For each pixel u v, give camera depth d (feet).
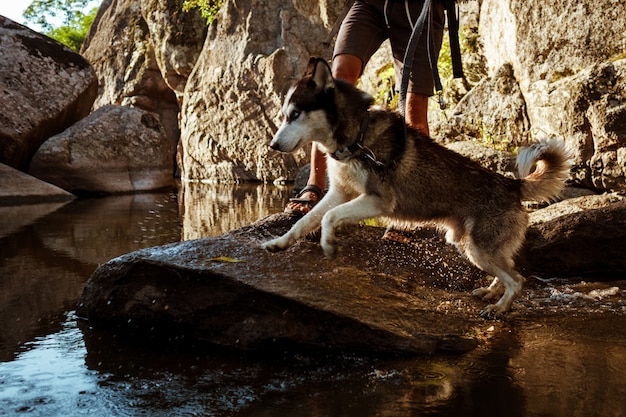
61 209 24.21
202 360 8.96
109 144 32.35
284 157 36.11
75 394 7.59
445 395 7.38
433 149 11.59
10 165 29.63
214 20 41.37
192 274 9.94
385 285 11.04
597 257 13.79
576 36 20.31
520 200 11.81
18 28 32.65
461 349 9.08
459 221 11.72
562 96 19.44
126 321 10.23
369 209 10.85
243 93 37.96
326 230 10.35
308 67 11.46
